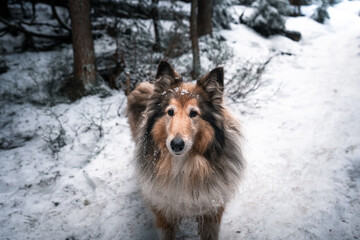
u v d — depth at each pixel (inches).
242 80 64.8
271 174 40.3
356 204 32.5
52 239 32.8
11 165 46.8
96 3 86.9
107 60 75.5
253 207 35.1
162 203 27.7
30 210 37.1
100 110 59.6
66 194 39.7
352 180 36.0
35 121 57.9
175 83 28.4
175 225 30.7
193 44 67.0
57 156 48.6
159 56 75.6
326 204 33.5
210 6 89.3
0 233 33.5
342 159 39.9
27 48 85.7
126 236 32.5
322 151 42.9
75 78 65.1
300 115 54.2
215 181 26.4
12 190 41.3
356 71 66.3
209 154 26.1
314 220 31.7
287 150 44.9
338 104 54.3
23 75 72.3
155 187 26.8
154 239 32.1
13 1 108.1
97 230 33.4
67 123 56.6
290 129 50.4
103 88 65.3
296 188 37.1
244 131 30.9
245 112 57.3
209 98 27.1
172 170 25.9
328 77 67.7
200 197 26.2
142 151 28.4
